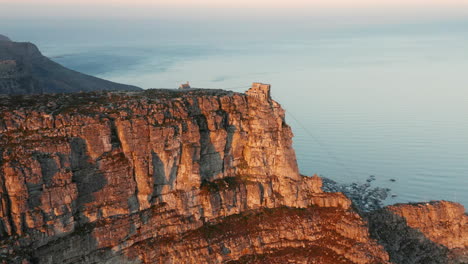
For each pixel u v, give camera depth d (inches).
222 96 4485.7
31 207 3383.4
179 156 4111.7
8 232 3326.8
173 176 4131.4
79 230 3634.4
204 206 4244.6
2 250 3257.9
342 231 4343.0
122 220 3818.9
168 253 3964.1
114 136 3823.8
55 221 3479.3
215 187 4357.8
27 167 3334.2
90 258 3646.7
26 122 3553.2
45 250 3442.4
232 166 4544.8
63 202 3499.0
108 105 3932.1
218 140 4357.8
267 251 4210.1
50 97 4136.3
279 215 4446.4
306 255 4178.2
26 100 3973.9
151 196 4010.8
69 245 3548.2
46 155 3449.8
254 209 4468.5
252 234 4264.3
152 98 4234.7
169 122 4037.9
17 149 3393.2
